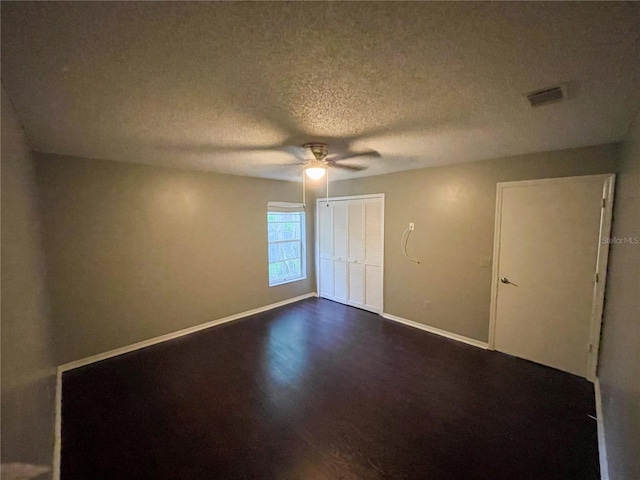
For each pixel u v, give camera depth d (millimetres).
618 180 2383
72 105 1570
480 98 1541
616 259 2201
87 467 1774
